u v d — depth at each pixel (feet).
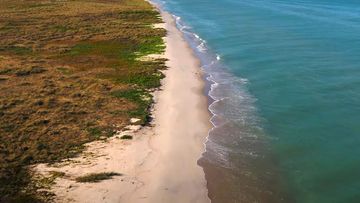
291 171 77.92
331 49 149.18
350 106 102.58
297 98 108.58
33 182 70.64
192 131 91.66
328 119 96.68
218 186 73.15
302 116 98.84
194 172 76.38
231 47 157.79
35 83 116.06
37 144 82.43
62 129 89.10
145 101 105.60
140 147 83.20
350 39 161.89
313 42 159.43
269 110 102.73
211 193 71.20
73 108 99.55
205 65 137.49
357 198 69.92
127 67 133.39
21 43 162.40
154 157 80.07
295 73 125.80
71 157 78.69
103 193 68.33
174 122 95.25
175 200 68.23
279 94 111.75
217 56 146.92
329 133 90.58
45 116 94.89
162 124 93.97
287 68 130.52
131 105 102.73
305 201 69.67
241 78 124.77
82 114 96.58
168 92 112.98
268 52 148.56
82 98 105.91
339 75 122.52
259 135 90.99
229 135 90.99
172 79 123.03
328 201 69.46
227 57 145.28
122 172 74.49
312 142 87.40
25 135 85.97
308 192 71.87
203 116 99.40
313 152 83.82
